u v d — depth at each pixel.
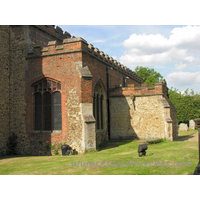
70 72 14.55
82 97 14.04
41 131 15.31
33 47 15.77
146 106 18.84
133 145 16.09
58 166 9.86
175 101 42.56
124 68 25.41
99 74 17.73
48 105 15.38
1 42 15.79
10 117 16.08
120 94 19.62
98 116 17.81
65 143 14.29
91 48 16.09
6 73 16.06
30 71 15.80
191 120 37.50
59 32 20.02
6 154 15.55
